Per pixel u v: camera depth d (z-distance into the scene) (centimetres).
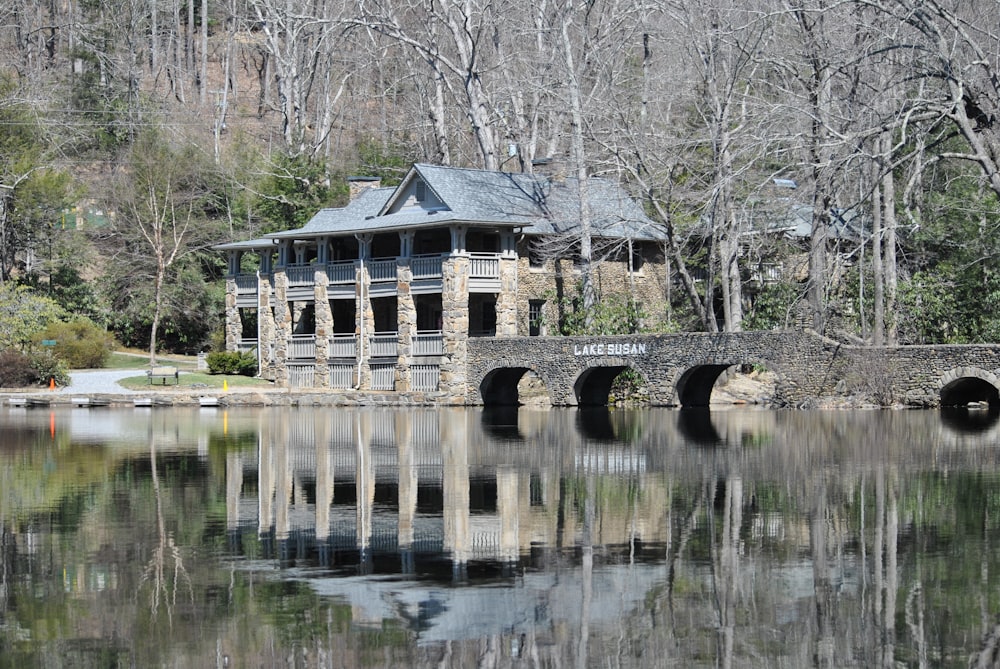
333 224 8812
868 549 2903
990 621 2355
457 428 5978
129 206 10631
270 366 9194
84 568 2744
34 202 10462
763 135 6712
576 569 2734
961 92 5578
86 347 9412
